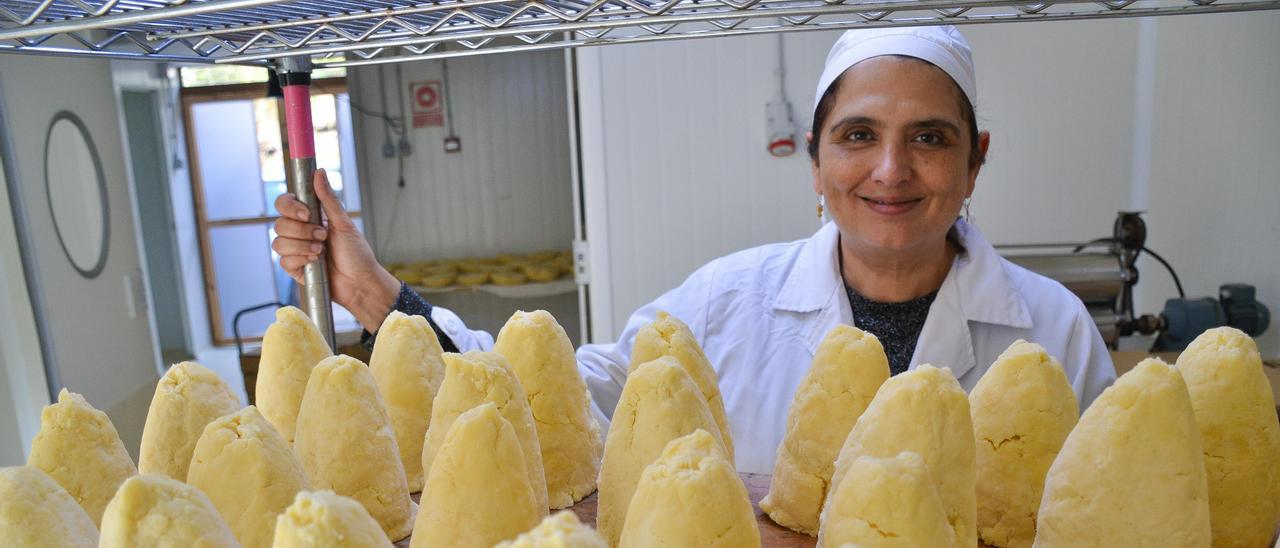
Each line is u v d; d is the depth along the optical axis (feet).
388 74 13.12
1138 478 1.96
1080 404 4.07
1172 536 1.94
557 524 1.33
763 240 8.02
